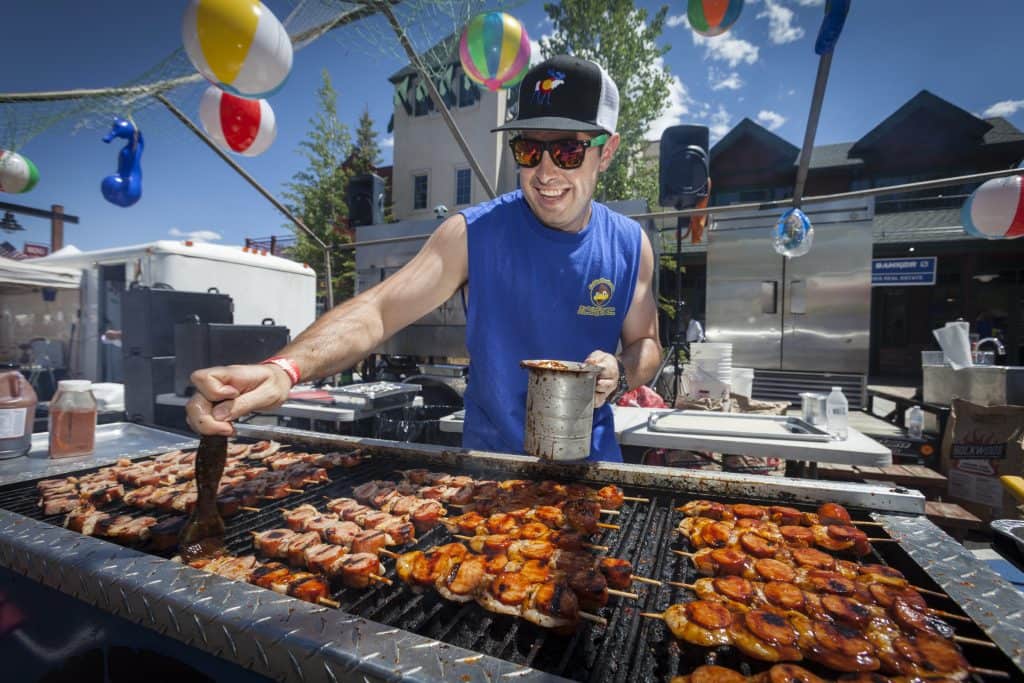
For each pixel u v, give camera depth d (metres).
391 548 1.60
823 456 2.83
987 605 1.07
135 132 3.75
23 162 3.99
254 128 3.27
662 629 1.17
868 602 1.20
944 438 4.39
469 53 2.86
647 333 2.38
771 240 7.25
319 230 19.27
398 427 4.82
